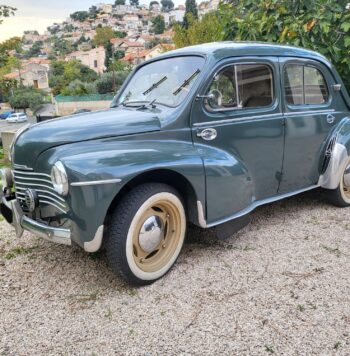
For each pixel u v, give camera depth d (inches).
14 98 2000.5
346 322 101.8
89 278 127.1
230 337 98.0
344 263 131.3
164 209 125.3
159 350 94.8
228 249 143.6
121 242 113.0
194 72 135.0
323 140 170.7
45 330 102.7
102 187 106.4
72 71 2458.2
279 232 156.9
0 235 162.4
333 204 183.2
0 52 829.2
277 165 154.3
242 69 141.3
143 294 117.5
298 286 118.4
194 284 121.6
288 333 98.5
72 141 115.1
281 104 152.3
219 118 135.0
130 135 120.6
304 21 227.5
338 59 227.1
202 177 125.9
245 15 256.5
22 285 123.9
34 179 119.3
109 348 96.0
